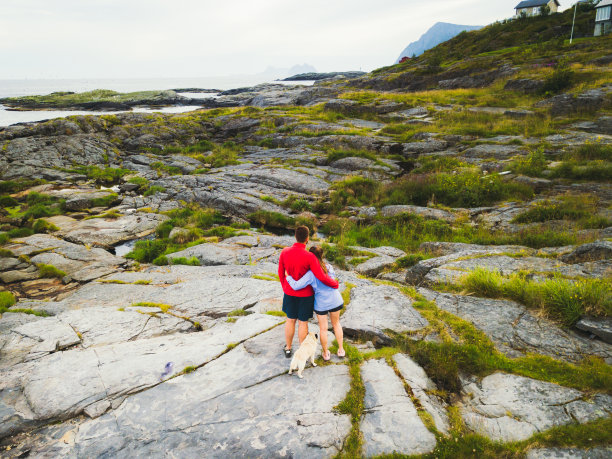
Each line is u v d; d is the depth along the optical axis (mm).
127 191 20938
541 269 7055
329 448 3416
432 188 15531
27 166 24047
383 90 49969
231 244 12398
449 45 67375
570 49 40375
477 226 12062
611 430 3404
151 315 6539
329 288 4434
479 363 4516
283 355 4719
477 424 3701
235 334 5266
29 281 10695
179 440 3508
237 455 3354
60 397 4008
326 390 4109
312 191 17781
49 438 3572
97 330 5910
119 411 3859
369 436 3529
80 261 11883
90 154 27297
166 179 21859
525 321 5398
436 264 7973
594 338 4871
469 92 35250
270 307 6543
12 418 3785
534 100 28047
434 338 5082
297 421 3693
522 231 10602
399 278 8656
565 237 9570
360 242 12391
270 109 38750
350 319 5766
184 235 13789
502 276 6848
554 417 3658
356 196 17297
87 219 16250
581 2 59469
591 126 20359
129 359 4723
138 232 15141
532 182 14773
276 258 10805
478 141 21094
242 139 32031
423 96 36062
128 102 77250
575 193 13242
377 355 4793
